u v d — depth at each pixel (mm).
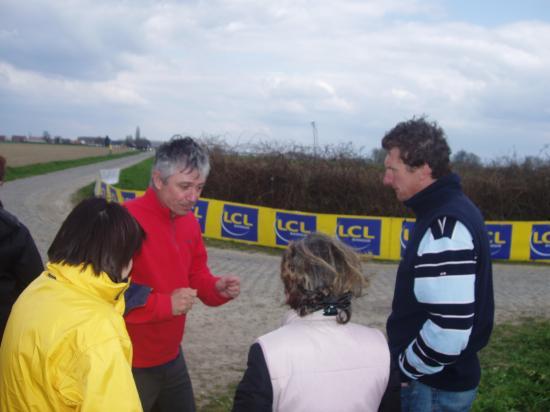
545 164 17281
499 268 13117
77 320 1677
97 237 1813
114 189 16125
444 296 2188
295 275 1903
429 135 2430
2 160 3412
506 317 8062
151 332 2746
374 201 16062
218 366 5543
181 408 2984
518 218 16781
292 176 16109
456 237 2229
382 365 1891
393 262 13352
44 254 10562
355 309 8117
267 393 1767
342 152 16984
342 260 1940
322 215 13906
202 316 7352
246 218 14352
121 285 1866
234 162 16250
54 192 21922
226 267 11117
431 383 2455
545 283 11242
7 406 1743
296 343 1826
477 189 16812
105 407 1568
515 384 5141
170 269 2812
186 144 2719
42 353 1643
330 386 1791
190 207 2799
